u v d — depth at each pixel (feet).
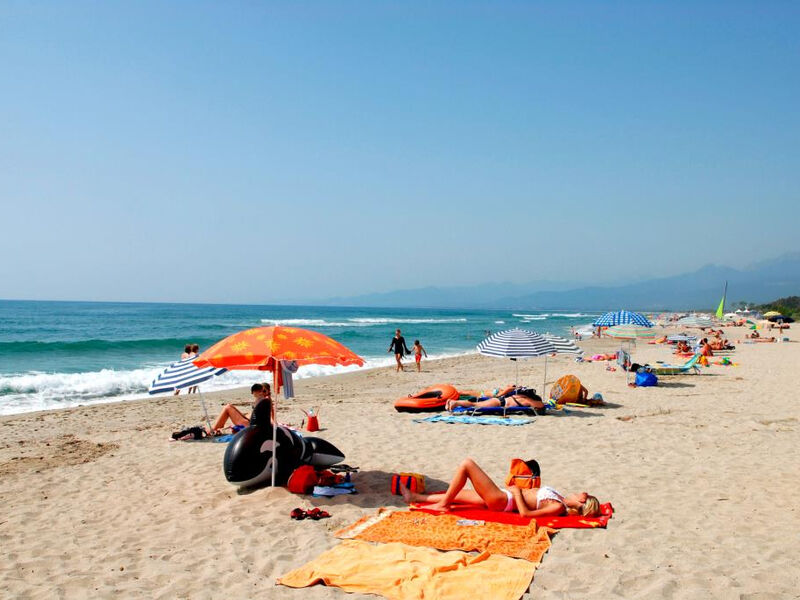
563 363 92.53
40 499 23.84
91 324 213.05
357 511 21.34
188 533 19.58
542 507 20.24
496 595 14.24
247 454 23.70
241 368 24.77
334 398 55.72
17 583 15.92
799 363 83.20
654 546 17.76
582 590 14.79
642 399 50.57
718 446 32.22
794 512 21.18
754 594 14.56
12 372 78.48
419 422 40.47
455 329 217.56
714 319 266.57
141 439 36.29
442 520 19.62
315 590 15.02
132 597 14.97
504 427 38.24
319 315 412.98
